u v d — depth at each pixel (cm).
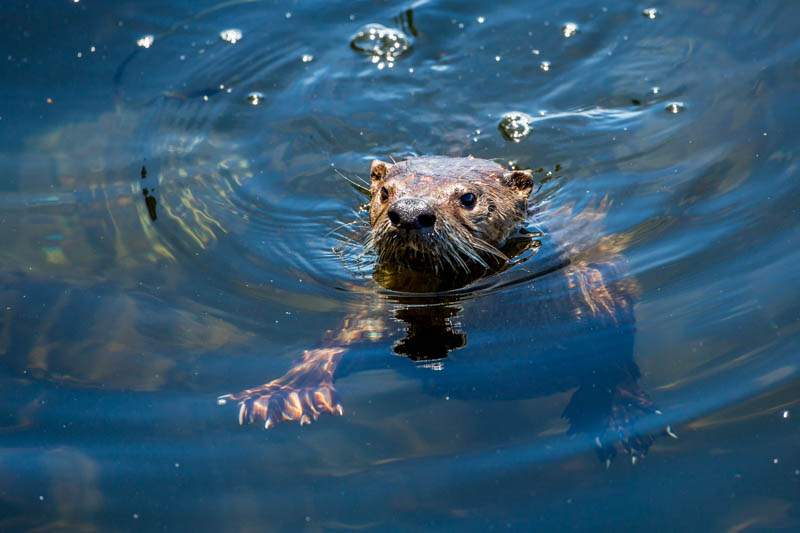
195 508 620
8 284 877
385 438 688
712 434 656
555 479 635
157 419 704
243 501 626
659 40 1310
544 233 967
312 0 1432
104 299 855
